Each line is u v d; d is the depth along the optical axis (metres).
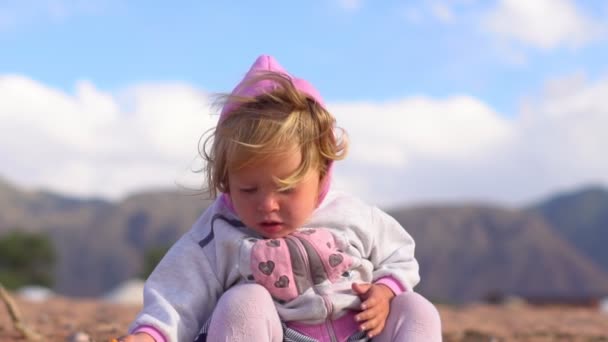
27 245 48.62
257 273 2.43
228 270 2.51
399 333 2.40
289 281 2.43
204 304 2.50
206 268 2.53
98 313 7.23
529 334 5.84
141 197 150.12
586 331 6.23
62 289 122.75
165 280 2.51
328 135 2.41
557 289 126.56
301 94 2.37
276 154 2.28
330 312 2.43
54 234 142.50
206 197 2.67
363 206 2.65
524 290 126.25
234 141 2.30
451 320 7.13
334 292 2.45
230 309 2.31
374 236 2.61
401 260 2.61
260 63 2.58
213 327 2.32
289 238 2.46
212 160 2.42
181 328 2.41
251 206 2.37
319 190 2.50
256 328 2.30
